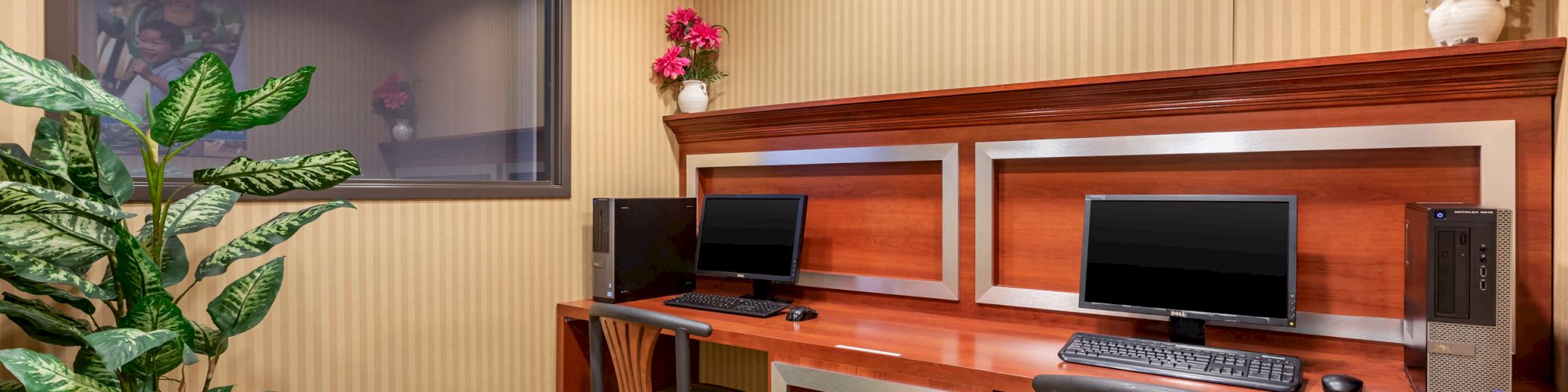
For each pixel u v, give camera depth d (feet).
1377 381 5.50
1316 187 6.57
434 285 8.01
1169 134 6.85
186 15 6.66
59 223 4.74
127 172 5.41
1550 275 5.60
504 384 8.62
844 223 9.05
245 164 5.35
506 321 8.61
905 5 8.98
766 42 10.13
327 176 5.53
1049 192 7.63
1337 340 6.46
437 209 8.04
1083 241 6.83
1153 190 7.14
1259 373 5.34
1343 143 6.19
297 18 7.29
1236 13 7.07
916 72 8.89
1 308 4.89
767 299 8.85
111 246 4.92
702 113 9.66
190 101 4.76
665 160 10.30
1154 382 5.44
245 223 6.73
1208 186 6.93
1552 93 5.56
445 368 8.11
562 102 8.95
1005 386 5.69
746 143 9.67
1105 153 7.11
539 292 8.93
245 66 6.96
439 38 8.33
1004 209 7.90
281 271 5.67
